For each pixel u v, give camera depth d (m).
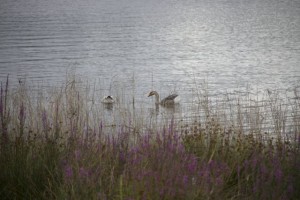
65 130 12.11
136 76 38.06
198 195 7.80
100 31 72.12
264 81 35.22
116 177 8.70
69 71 39.81
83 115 14.20
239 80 35.84
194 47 57.53
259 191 8.27
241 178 9.13
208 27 78.31
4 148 9.58
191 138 10.92
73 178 8.45
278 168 8.84
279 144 10.88
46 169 9.24
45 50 52.78
